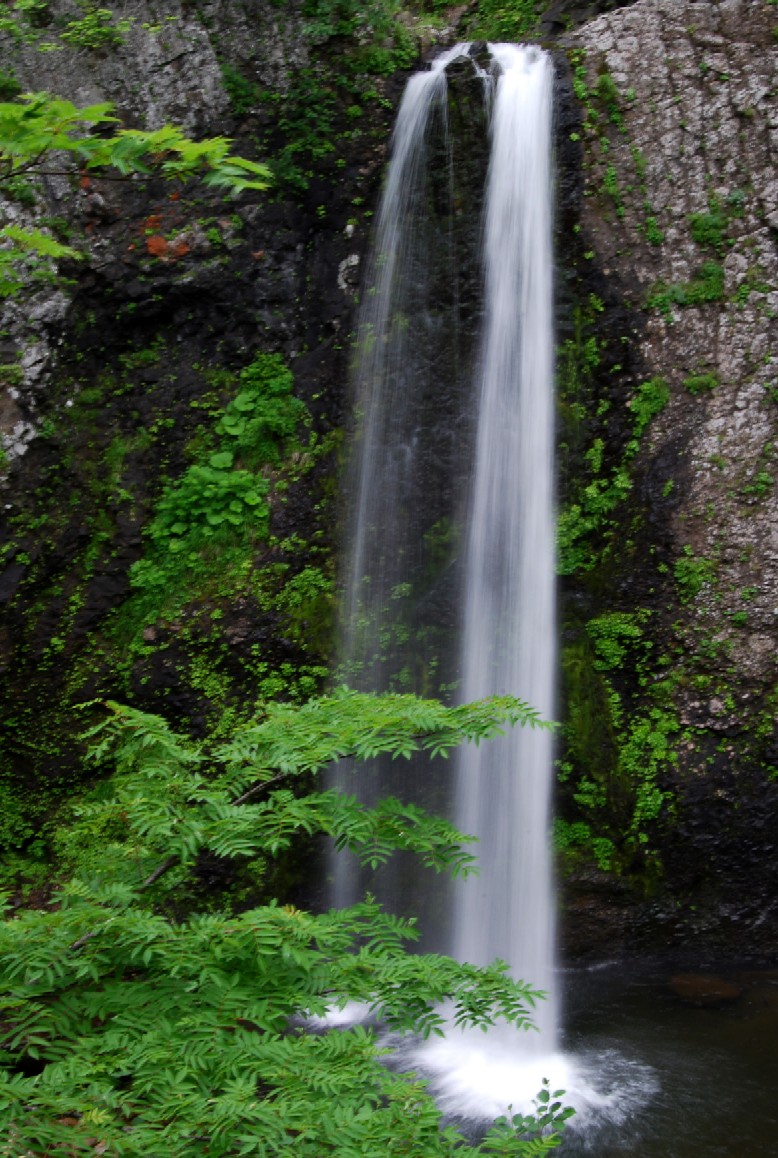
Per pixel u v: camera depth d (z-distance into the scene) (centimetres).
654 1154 450
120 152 327
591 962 678
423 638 711
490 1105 492
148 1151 225
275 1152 239
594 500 714
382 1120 238
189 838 295
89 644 702
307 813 307
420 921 672
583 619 712
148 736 325
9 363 679
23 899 662
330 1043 263
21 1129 229
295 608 714
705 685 691
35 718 688
